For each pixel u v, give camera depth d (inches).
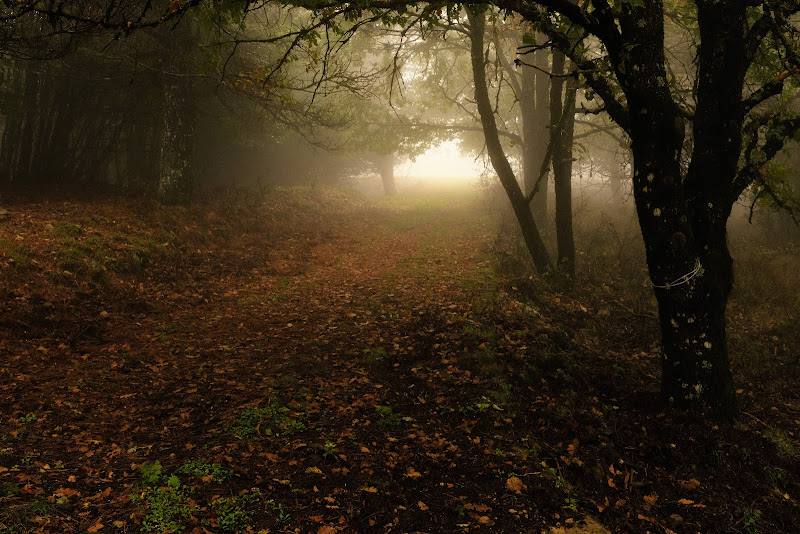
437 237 767.7
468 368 288.2
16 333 315.3
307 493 170.7
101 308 378.6
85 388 257.0
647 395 270.7
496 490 180.2
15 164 689.6
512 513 167.9
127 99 738.8
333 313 407.2
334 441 207.5
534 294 460.8
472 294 441.1
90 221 507.5
